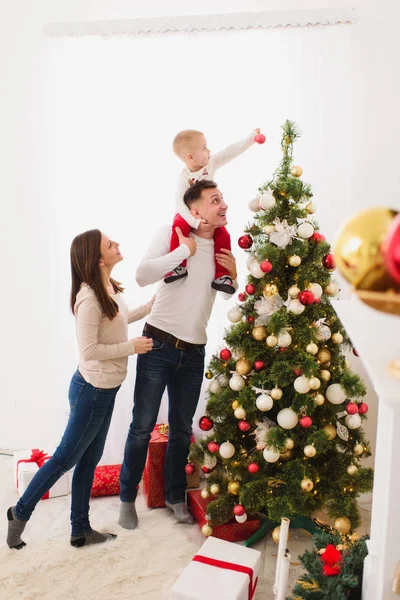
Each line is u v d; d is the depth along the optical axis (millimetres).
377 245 812
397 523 1343
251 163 2807
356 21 2686
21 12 2943
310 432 2312
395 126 2783
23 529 2371
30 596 2088
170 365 2562
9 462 3186
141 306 2680
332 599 1663
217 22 2730
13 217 3113
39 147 3039
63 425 3129
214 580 1942
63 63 2824
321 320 2299
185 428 2664
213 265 2549
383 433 1536
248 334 2383
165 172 2877
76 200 2906
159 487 2756
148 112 2842
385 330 1187
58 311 2988
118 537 2488
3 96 3014
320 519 2648
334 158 2746
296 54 2725
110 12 2898
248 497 2289
